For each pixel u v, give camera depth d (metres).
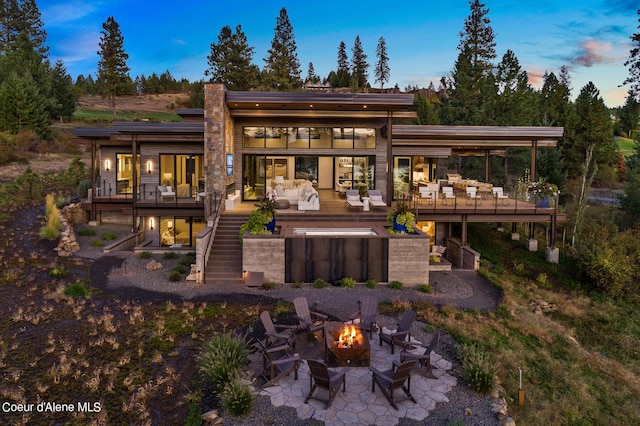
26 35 68.44
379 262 16.17
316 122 23.72
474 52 56.03
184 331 11.50
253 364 9.91
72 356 9.80
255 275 15.53
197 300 14.02
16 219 21.11
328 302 14.09
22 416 7.63
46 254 17.25
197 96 69.31
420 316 13.20
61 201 24.23
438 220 21.34
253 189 24.03
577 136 43.56
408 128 23.36
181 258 18.59
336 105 20.97
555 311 16.88
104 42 68.62
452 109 49.09
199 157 25.38
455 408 8.46
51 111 56.78
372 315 11.84
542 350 12.55
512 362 11.11
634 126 75.31
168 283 15.65
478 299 15.52
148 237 23.67
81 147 46.16
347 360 9.85
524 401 9.66
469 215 21.50
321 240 15.91
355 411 8.19
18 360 9.49
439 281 17.28
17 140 41.44
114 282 15.33
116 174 26.11
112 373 9.19
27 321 11.44
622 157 56.94
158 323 11.77
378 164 24.42
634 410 10.83
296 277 15.92
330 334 10.82
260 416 7.98
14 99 45.47
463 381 9.48
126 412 7.99
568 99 55.56
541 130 23.50
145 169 24.94
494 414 8.38
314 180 24.69
